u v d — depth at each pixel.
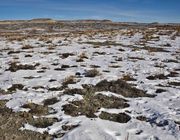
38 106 12.78
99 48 32.38
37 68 21.45
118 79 16.86
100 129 10.53
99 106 12.97
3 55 27.95
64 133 10.32
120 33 49.03
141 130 10.66
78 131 10.28
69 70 20.56
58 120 11.48
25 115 11.79
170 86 16.81
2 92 15.23
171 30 50.69
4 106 12.93
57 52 29.25
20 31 76.06
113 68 21.45
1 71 20.61
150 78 18.50
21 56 26.91
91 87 15.74
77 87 15.74
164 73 20.11
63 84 16.53
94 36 46.00
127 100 14.09
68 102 13.38
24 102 13.44
